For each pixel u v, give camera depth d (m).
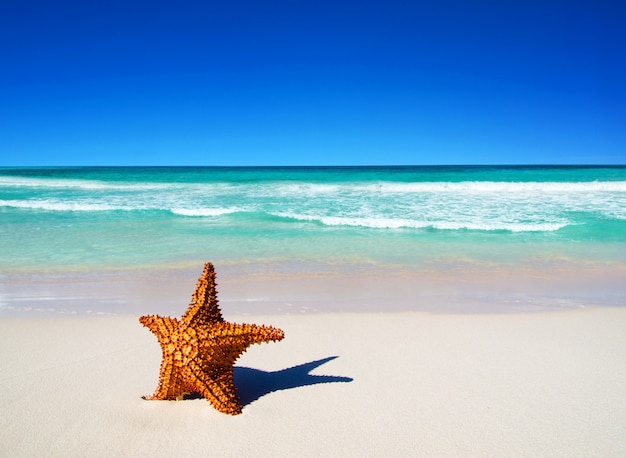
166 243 11.66
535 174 36.34
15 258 9.98
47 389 4.02
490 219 15.10
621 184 23.41
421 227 14.05
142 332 5.56
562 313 6.53
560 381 4.30
